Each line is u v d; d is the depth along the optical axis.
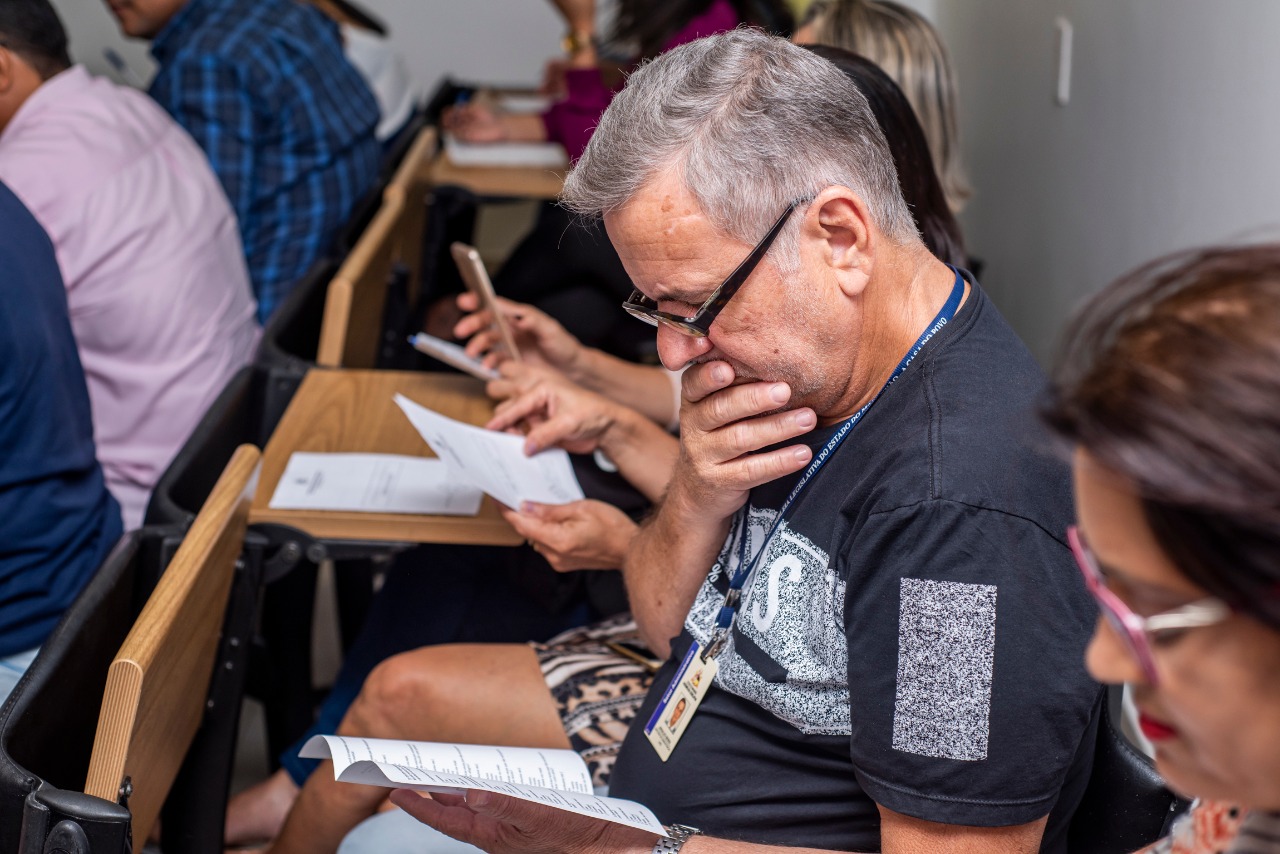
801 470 1.02
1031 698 0.84
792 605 1.01
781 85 0.89
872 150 0.93
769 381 0.96
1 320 1.38
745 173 0.88
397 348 2.56
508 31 4.80
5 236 1.44
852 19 1.64
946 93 1.63
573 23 3.79
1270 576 0.45
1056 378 0.53
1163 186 1.90
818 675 1.00
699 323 0.93
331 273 2.29
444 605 1.74
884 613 0.88
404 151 3.13
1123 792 1.04
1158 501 0.48
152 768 1.11
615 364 1.98
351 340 2.07
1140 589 0.51
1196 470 0.45
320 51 2.84
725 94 0.89
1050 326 2.50
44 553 1.45
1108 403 0.48
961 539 0.85
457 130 3.41
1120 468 0.47
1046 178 2.51
